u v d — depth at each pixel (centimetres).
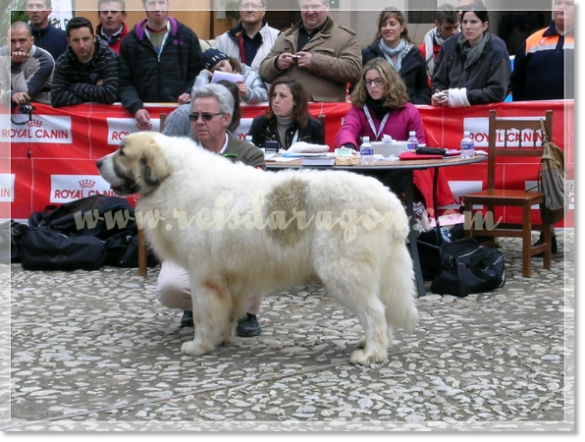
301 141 900
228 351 628
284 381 558
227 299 606
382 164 771
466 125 987
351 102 922
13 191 1020
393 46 1019
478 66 980
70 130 1012
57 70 1011
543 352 621
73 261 912
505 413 503
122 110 1010
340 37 998
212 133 650
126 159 597
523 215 864
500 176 988
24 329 693
